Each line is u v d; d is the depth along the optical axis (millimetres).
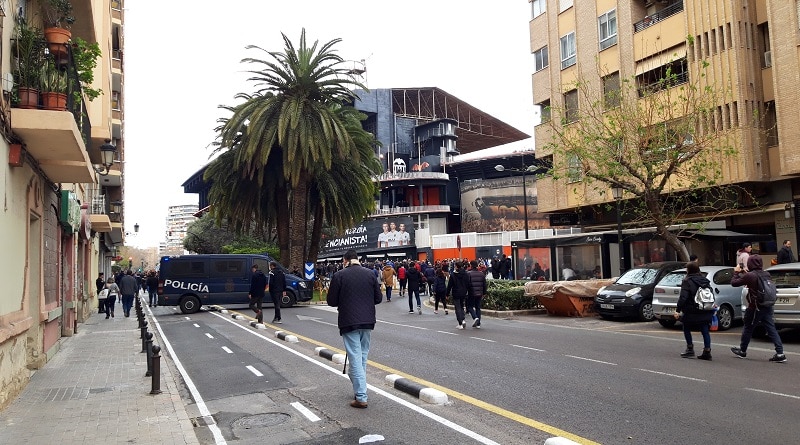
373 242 71875
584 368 9961
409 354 11883
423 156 90312
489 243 61594
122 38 33031
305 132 28703
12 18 9211
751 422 6523
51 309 12367
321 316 21875
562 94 28188
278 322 19594
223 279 25672
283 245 33531
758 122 21953
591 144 19594
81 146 10125
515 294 20953
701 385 8484
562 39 30688
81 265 21703
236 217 33812
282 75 30219
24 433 6719
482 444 5980
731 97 22047
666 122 18328
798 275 12500
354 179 33281
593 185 27438
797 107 20297
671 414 6910
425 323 18266
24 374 9453
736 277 10836
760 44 22391
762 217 23141
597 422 6641
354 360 7617
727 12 22359
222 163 32531
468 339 14086
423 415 7148
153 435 6551
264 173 32031
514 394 8133
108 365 11609
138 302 19375
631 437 6055
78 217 16312
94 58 13203
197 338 16031
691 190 20125
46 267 12414
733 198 22516
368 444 6082
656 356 11156
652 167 17859
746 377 9047
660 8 26359
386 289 29953
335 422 6984
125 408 7867
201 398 8664
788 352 11531
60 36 10414
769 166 22031
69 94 10203
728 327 15219
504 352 11914
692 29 23641
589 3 28844
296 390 8859
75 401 8352
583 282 19594
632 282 18062
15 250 9242
